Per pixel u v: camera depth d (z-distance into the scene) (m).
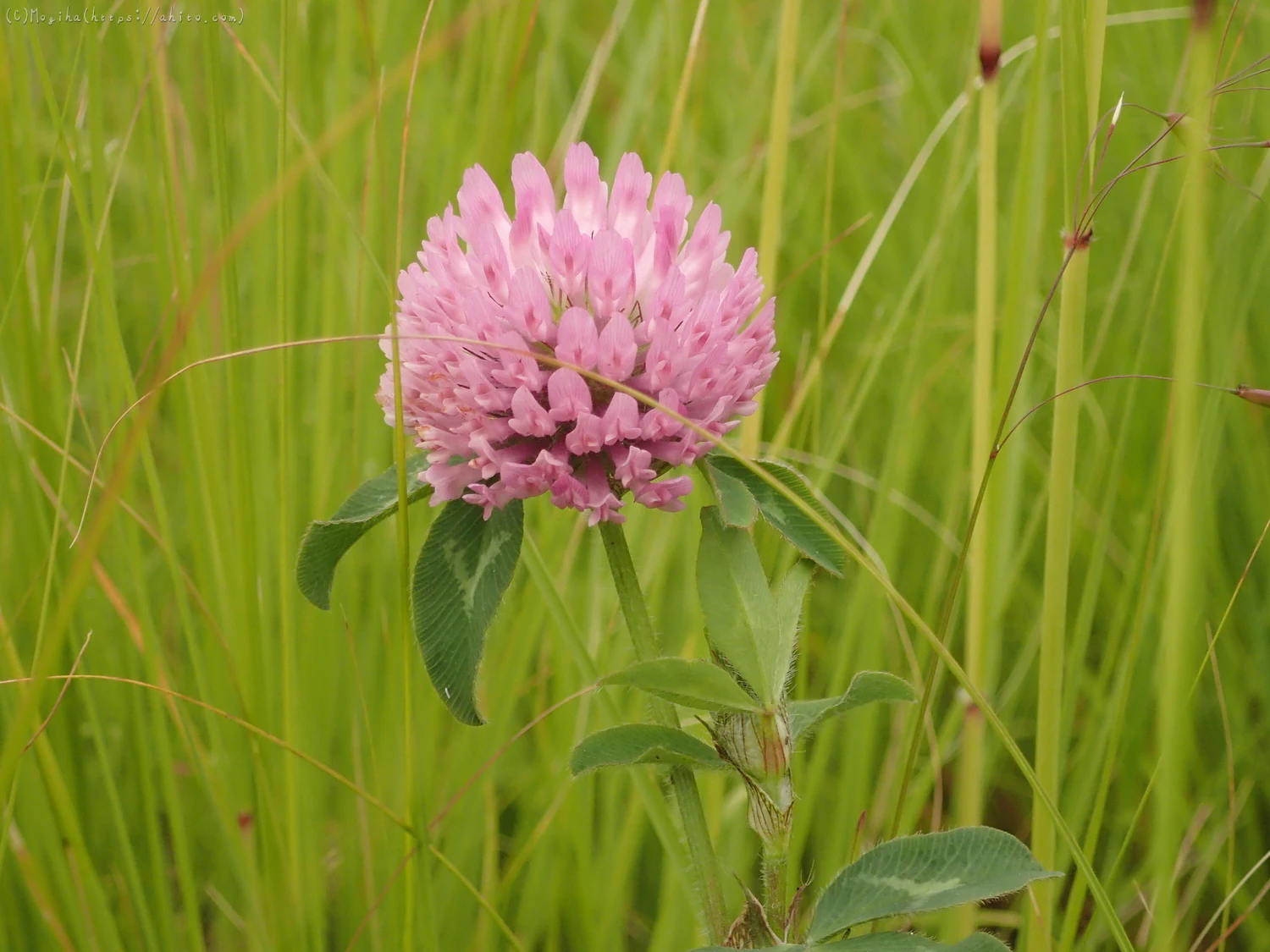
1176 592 0.23
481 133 0.30
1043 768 0.26
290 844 0.27
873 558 0.27
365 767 0.29
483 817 0.29
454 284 0.23
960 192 0.30
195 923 0.27
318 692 0.29
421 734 0.29
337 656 0.30
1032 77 0.26
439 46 0.23
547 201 0.24
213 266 0.22
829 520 0.24
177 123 0.30
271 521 0.30
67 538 0.28
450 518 0.23
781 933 0.23
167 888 0.27
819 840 0.30
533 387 0.22
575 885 0.29
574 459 0.23
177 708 0.27
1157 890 0.23
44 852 0.28
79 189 0.28
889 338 0.30
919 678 0.29
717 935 0.23
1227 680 0.30
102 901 0.27
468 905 0.29
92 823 0.29
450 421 0.23
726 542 0.23
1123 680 0.26
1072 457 0.25
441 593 0.23
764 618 0.22
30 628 0.29
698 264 0.23
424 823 0.25
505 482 0.22
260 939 0.27
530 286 0.22
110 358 0.29
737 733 0.22
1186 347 0.22
